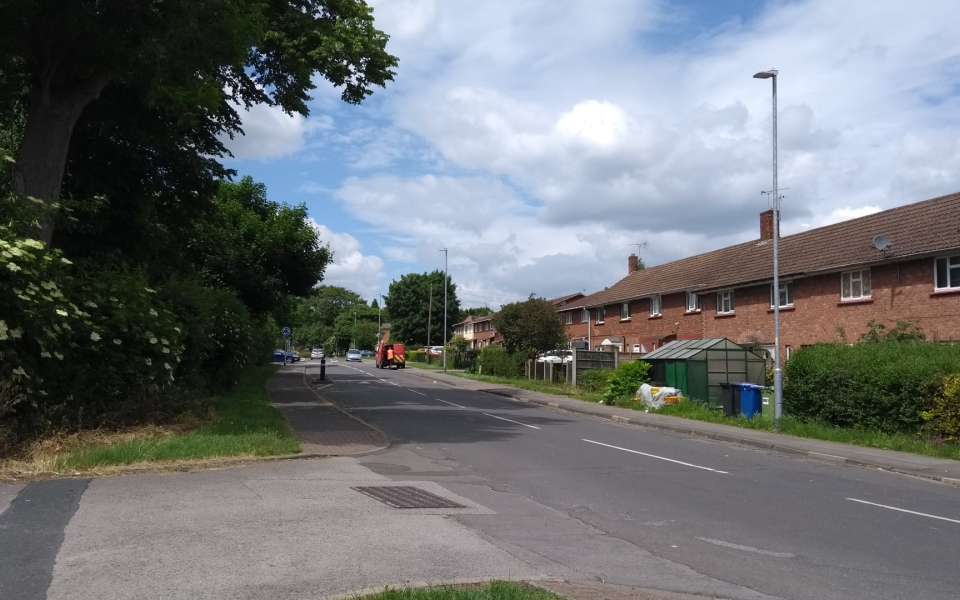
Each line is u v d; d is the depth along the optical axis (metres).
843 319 28.48
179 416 14.52
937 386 17.33
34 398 11.45
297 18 20.17
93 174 18.84
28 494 8.69
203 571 6.11
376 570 6.39
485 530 8.27
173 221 22.38
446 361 72.00
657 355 30.02
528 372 49.28
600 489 11.51
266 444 12.96
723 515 9.86
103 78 14.88
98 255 18.83
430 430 19.06
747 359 27.41
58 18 12.93
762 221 39.72
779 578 6.98
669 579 6.79
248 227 39.09
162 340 13.99
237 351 24.00
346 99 21.78
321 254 41.53
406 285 109.31
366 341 133.25
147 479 10.08
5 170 13.95
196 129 20.91
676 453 16.47
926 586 6.82
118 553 6.51
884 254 26.12
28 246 10.80
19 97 16.94
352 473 11.60
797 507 10.62
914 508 10.91
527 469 13.25
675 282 42.38
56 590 5.51
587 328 54.53
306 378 44.66
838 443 18.30
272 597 5.54
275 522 7.98
